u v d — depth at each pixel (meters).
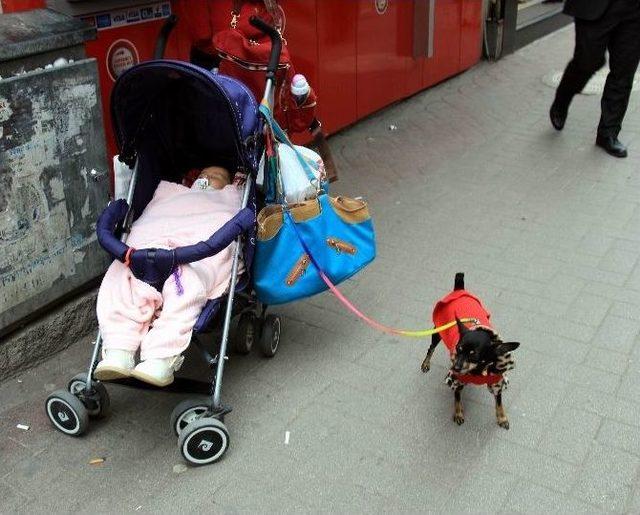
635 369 3.81
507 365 3.07
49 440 3.43
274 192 3.71
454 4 8.45
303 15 6.19
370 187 6.12
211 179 3.82
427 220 5.53
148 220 3.54
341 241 3.80
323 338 4.17
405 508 3.00
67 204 3.83
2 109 3.36
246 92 3.41
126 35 4.56
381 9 7.20
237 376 3.84
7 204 3.50
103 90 4.51
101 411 3.51
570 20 11.50
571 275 4.72
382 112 7.89
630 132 7.14
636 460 3.22
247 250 3.48
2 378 3.78
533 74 9.06
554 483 3.11
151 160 3.78
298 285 3.69
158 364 3.00
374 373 3.85
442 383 3.76
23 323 3.86
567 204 5.72
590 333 4.12
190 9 4.43
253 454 3.30
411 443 3.36
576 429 3.41
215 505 3.04
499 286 4.62
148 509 3.03
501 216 5.56
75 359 4.02
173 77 3.53
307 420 3.52
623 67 6.29
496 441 3.35
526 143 6.98
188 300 3.14
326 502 3.04
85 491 3.13
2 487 3.15
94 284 4.26
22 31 3.46
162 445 3.39
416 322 4.30
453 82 8.81
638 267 4.79
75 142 3.78
